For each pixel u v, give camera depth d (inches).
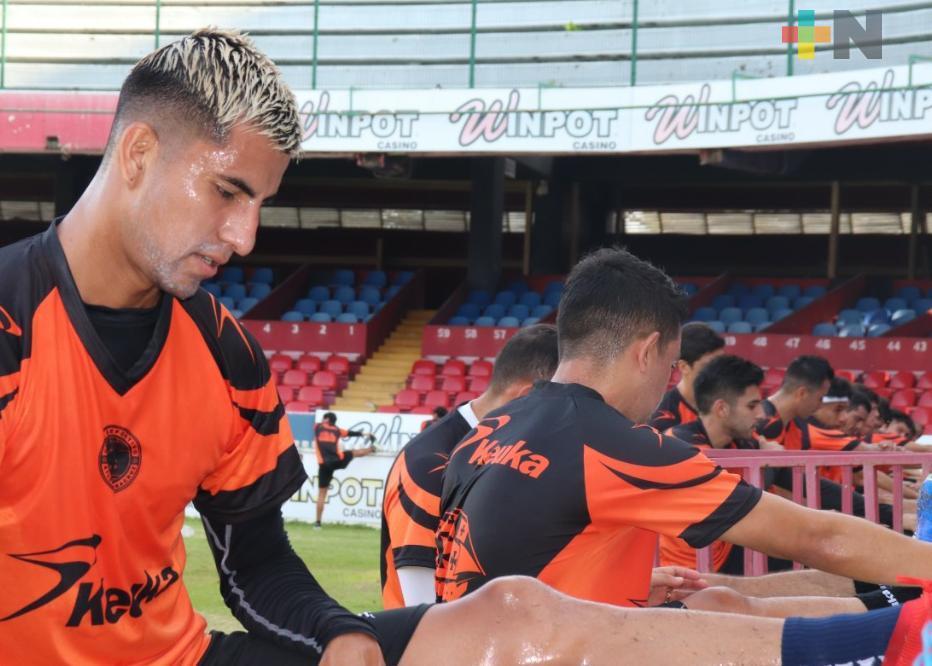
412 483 109.3
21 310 56.8
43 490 57.1
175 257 56.2
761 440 177.0
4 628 59.4
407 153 542.9
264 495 67.6
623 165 744.3
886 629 57.7
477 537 82.9
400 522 109.5
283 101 56.4
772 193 830.5
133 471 60.3
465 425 117.2
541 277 750.5
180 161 55.1
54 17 670.5
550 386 88.1
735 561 153.4
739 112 483.5
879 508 155.5
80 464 58.1
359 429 446.6
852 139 456.1
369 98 541.6
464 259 885.8
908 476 220.1
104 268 58.0
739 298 724.7
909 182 749.3
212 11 664.4
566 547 81.2
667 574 94.5
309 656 63.6
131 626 62.6
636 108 506.9
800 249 837.8
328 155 558.6
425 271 887.7
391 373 662.5
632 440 80.4
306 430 452.8
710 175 730.2
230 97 54.5
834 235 786.2
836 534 76.4
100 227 57.3
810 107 467.2
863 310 693.3
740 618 60.1
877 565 75.6
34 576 58.4
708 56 582.9
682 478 78.4
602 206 807.7
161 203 55.4
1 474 56.5
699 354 183.3
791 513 76.7
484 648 60.8
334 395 618.8
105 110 574.2
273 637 65.7
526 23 624.7
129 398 59.3
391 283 815.7
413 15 644.1
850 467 133.2
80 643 60.7
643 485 79.0
